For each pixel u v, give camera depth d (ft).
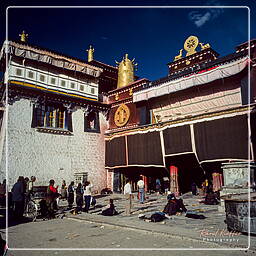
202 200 52.70
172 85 67.21
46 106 73.61
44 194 39.93
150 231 23.93
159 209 41.78
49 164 69.72
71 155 74.90
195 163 68.74
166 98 70.74
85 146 78.64
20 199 34.76
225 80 60.03
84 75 82.84
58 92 75.61
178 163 68.64
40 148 68.90
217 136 55.36
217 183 58.49
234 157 52.24
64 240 22.57
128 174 80.33
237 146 52.16
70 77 79.66
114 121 84.43
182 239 21.35
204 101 63.77
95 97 84.48
